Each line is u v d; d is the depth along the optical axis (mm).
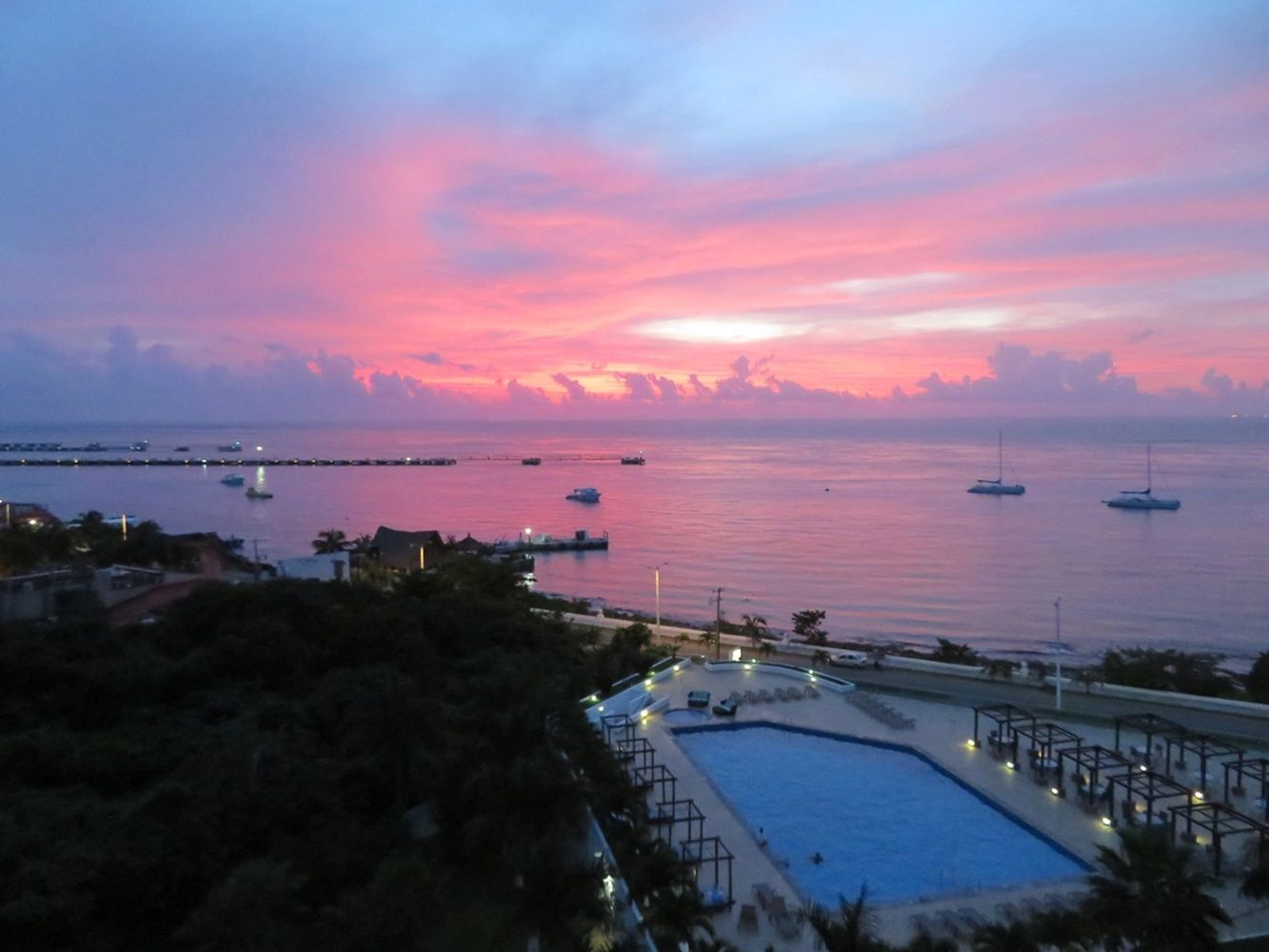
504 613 64438
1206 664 73812
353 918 27203
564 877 29172
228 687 47219
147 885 28500
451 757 35781
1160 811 38938
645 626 83250
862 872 37344
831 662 73312
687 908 28016
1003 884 35875
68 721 43062
